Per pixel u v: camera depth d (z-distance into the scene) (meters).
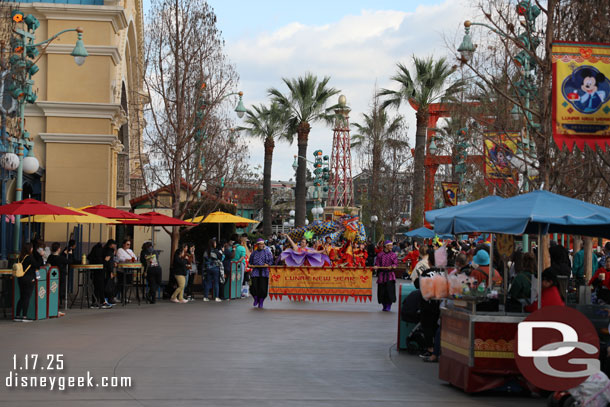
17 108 22.30
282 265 24.50
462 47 16.25
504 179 20.05
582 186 16.25
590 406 7.59
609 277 16.14
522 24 16.06
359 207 68.44
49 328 16.45
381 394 9.95
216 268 25.88
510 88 19.16
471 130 24.95
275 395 9.63
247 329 17.06
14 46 20.94
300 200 51.41
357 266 24.92
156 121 29.98
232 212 35.50
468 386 9.98
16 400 8.95
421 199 47.09
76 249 28.95
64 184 29.45
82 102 29.55
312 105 52.47
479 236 28.22
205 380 10.57
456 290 10.66
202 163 31.31
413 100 46.56
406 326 14.10
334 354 13.52
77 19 29.72
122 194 39.34
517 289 11.05
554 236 22.31
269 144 54.84
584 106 12.70
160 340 14.73
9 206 19.38
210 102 30.16
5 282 18.97
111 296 22.56
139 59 35.69
